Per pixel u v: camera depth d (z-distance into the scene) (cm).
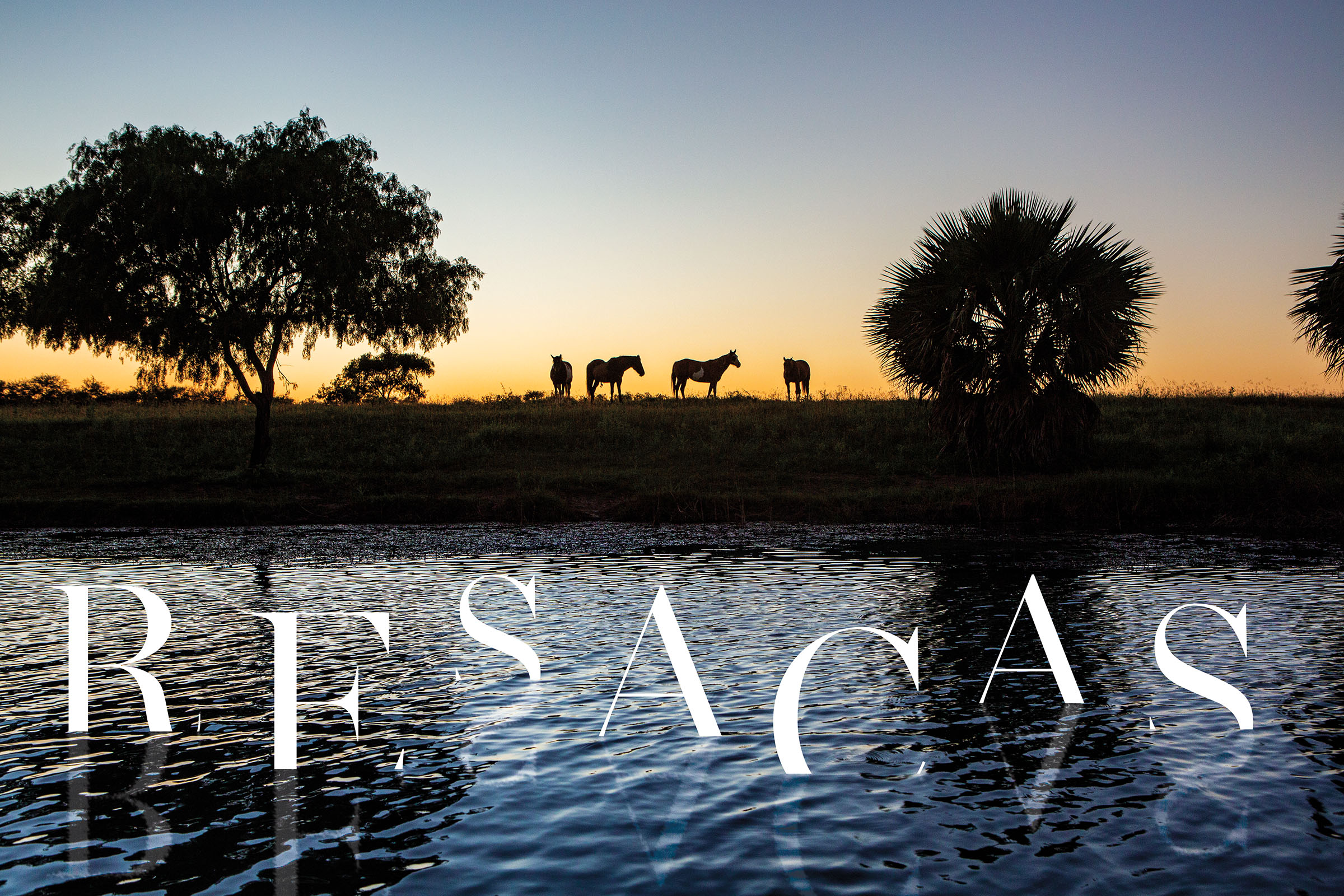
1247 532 1662
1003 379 2081
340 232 2280
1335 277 1700
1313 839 443
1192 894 393
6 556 1438
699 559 1395
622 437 2716
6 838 450
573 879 408
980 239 1998
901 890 397
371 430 2817
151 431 2742
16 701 668
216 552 1487
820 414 2897
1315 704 646
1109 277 1970
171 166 2178
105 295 2181
